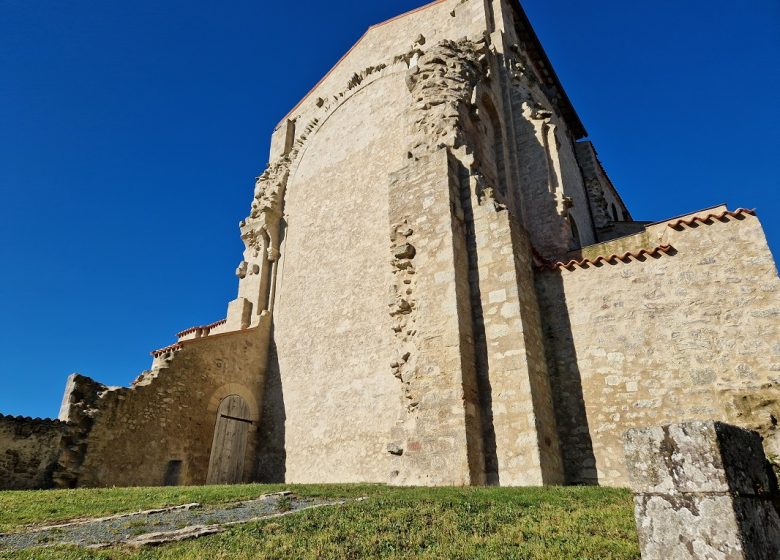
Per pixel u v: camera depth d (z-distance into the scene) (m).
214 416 16.17
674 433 3.56
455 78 14.76
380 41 20.86
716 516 3.20
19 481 11.55
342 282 16.97
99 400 13.39
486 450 9.91
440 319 10.84
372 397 14.34
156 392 14.70
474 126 15.05
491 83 17.25
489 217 11.80
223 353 17.00
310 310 17.66
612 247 13.05
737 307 9.65
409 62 18.72
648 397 9.94
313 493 8.73
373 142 18.42
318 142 21.03
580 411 10.55
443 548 5.03
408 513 6.35
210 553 5.04
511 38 19.53
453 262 11.16
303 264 18.89
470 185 12.41
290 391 16.92
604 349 10.71
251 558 4.88
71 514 7.31
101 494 9.26
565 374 10.98
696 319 9.96
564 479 10.08
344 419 14.76
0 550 5.27
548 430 10.07
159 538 5.66
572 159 22.36
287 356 17.67
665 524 3.41
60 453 12.35
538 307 11.70
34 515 7.25
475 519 6.04
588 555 4.58
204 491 9.41
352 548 5.15
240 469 16.34
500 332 10.65
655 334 10.27
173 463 14.66
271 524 6.07
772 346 9.10
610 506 6.30
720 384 9.34
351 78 20.45
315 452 15.09
